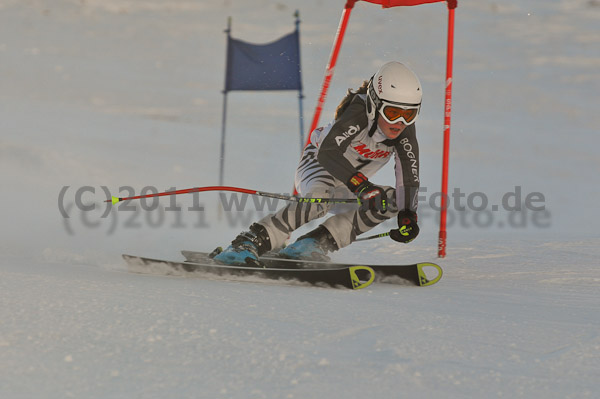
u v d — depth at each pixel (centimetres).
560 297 1341
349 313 1096
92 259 1565
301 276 1359
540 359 895
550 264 1736
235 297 1173
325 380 780
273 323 1002
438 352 902
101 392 719
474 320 1091
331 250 1582
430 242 2109
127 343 873
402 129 1483
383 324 1032
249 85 2723
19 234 1931
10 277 1216
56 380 745
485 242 2075
